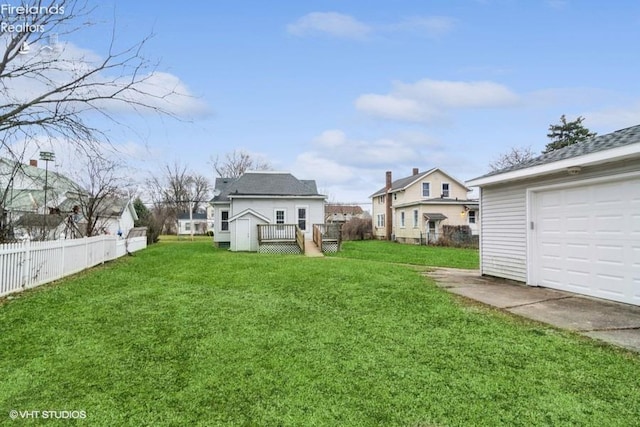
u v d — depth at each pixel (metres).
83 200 15.65
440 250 21.61
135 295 6.80
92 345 4.16
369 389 3.12
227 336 4.49
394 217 33.81
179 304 6.11
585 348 4.06
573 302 6.42
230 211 21.53
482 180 9.41
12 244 7.02
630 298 6.16
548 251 7.87
